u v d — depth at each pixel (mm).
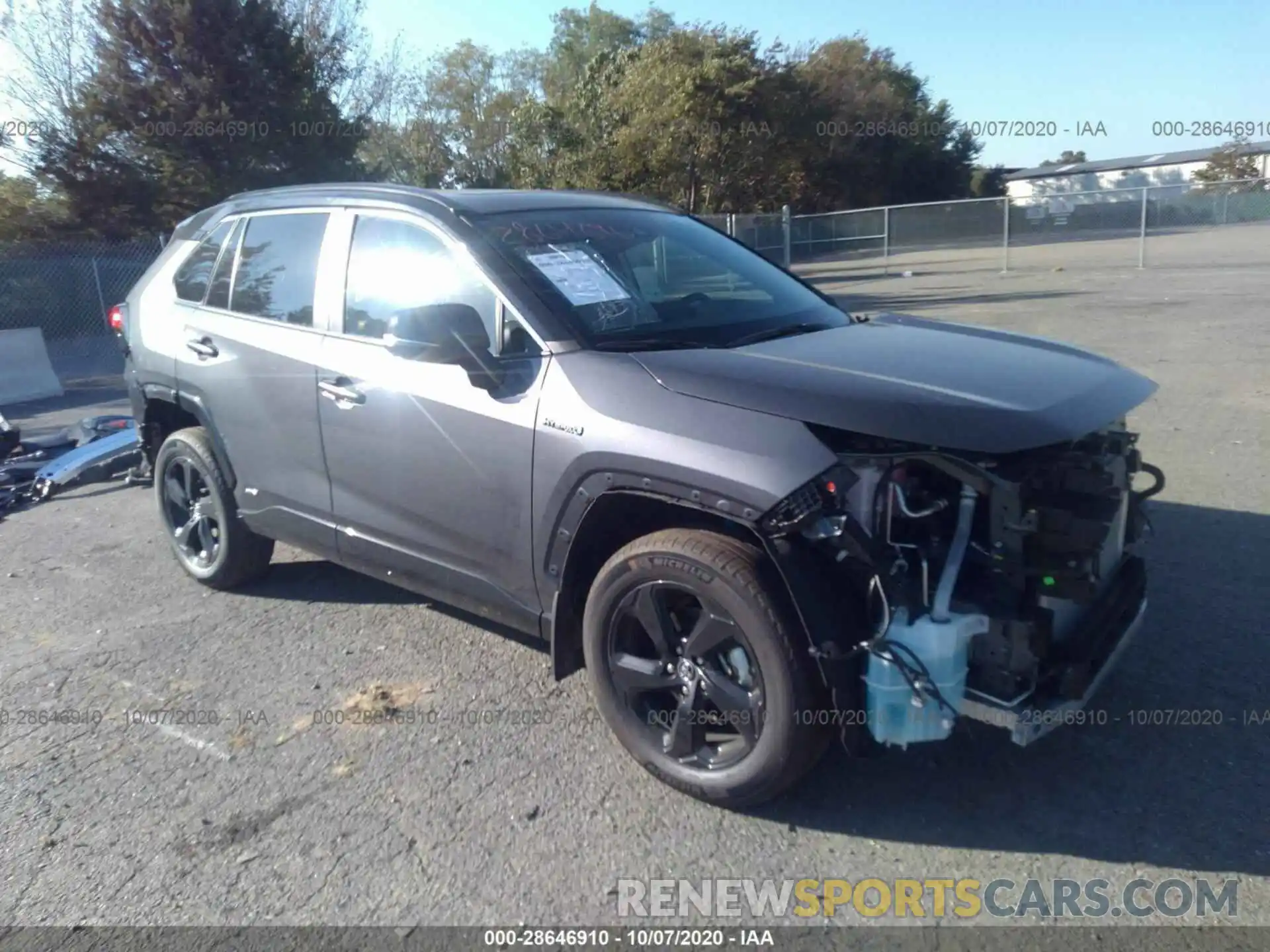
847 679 2980
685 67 29078
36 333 13875
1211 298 15688
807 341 3730
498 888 3033
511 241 3934
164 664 4625
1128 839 3107
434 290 3979
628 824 3297
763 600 3018
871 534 3008
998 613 2973
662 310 3916
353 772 3682
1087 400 3223
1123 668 4098
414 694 4227
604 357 3477
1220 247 24797
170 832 3387
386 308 4152
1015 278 22453
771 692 3047
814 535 2900
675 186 30062
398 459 4023
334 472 4355
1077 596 2900
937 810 3301
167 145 24938
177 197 25641
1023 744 2930
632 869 3084
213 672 4523
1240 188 25703
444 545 3965
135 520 6984
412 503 4027
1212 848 3043
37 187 26000
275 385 4551
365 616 5039
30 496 7656
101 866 3230
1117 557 3611
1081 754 3551
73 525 6953
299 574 5664
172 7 24250
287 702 4215
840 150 39500
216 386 4895
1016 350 3707
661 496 3178
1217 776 3383
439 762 3713
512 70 56125
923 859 3072
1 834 3424
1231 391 8711
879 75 44625
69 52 25172
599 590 3436
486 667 4434
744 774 3172
